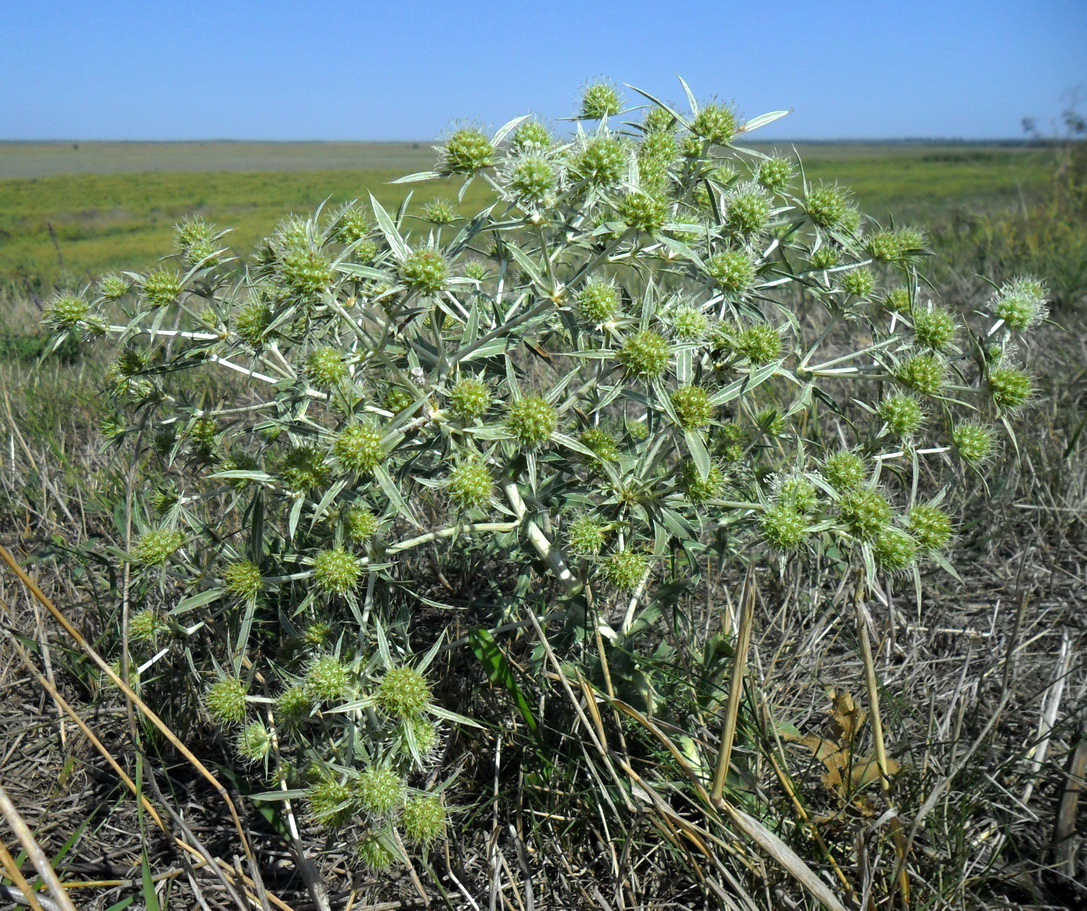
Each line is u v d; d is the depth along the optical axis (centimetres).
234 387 548
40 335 804
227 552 290
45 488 465
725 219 299
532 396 253
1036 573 408
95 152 16312
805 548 297
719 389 270
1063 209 1287
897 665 346
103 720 331
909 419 281
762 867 217
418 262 236
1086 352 638
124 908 233
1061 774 249
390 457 281
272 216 3959
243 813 287
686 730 267
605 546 284
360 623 257
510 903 243
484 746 299
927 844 239
